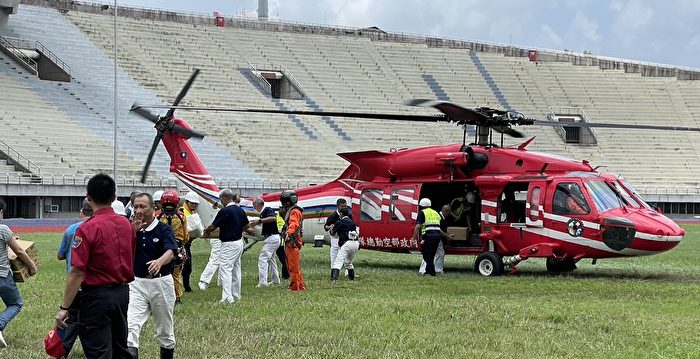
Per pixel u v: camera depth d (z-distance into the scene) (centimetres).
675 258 2439
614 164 5725
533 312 1225
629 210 1825
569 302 1366
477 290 1548
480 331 1081
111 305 723
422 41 6650
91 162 4284
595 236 1805
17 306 998
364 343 994
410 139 5438
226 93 5328
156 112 4881
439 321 1155
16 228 3475
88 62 5147
